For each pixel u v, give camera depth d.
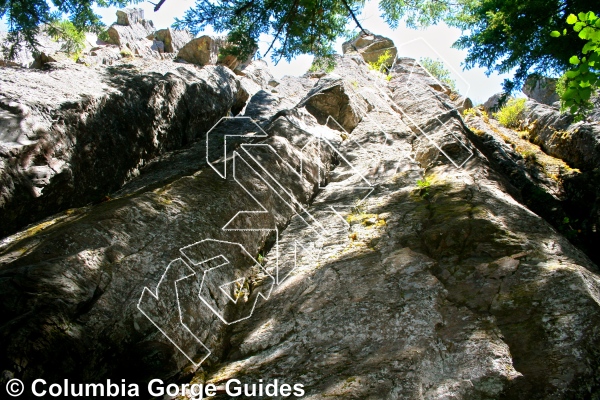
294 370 3.14
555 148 9.46
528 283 3.54
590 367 2.80
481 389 2.77
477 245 4.09
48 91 5.23
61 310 2.95
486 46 8.02
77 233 3.62
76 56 9.40
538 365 2.88
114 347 3.09
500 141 9.41
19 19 7.89
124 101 6.08
